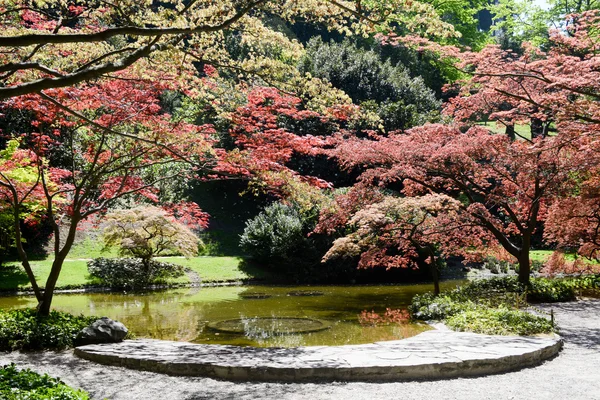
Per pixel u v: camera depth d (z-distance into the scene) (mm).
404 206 12703
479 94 14977
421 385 5977
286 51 8078
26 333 8211
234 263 22047
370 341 9250
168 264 20266
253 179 10219
